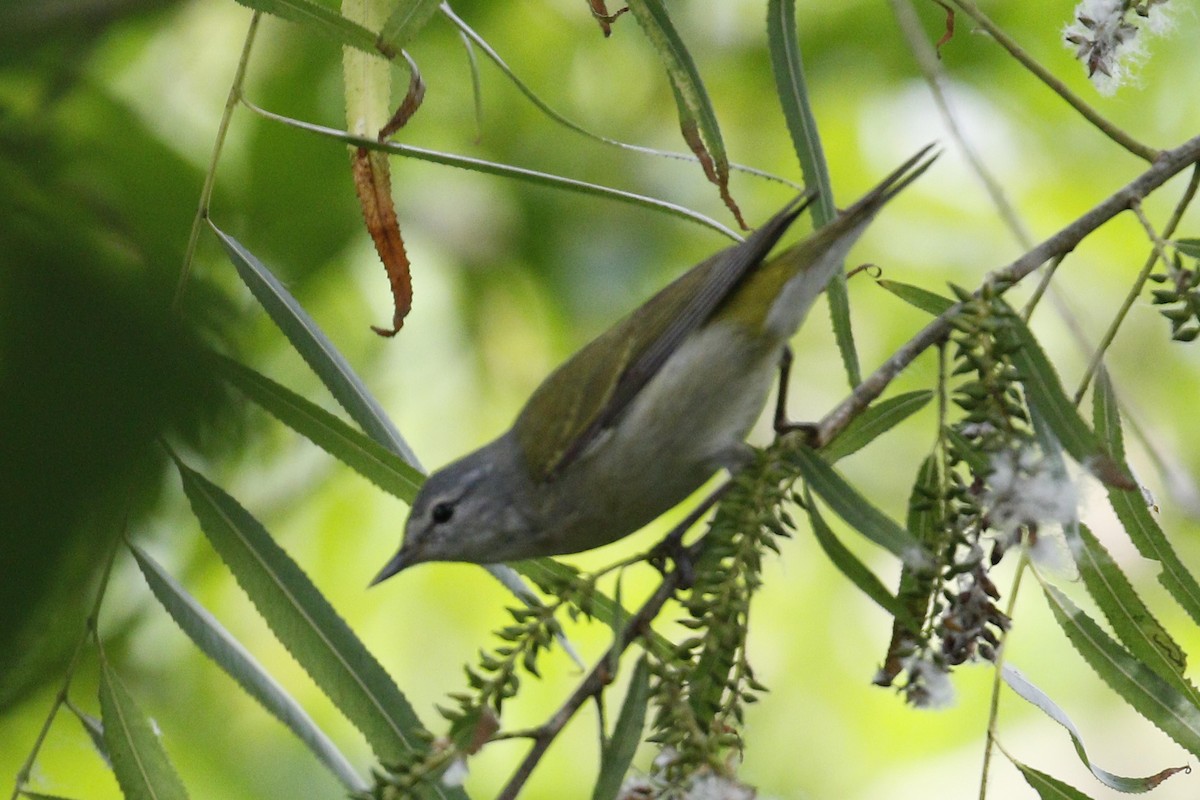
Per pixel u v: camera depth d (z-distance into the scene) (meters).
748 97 14.58
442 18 12.98
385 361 13.40
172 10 10.12
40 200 3.28
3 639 2.41
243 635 12.04
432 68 13.66
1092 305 14.28
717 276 7.12
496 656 4.97
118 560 5.77
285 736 11.64
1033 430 5.68
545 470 7.22
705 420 7.17
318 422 6.38
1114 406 6.71
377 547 13.05
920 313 14.23
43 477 2.48
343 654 6.00
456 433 13.86
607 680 5.03
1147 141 13.62
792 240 14.41
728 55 14.52
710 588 5.21
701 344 7.12
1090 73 6.92
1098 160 13.73
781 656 13.80
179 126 11.47
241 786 11.33
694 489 7.38
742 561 5.25
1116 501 6.49
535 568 7.67
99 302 2.68
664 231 14.27
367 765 11.94
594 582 5.13
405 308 6.70
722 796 4.75
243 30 11.92
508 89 13.99
